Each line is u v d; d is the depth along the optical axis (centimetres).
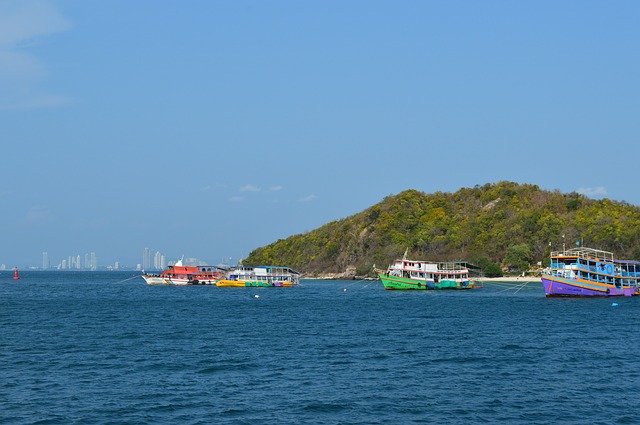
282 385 5894
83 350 7888
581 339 8812
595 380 6088
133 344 8400
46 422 4769
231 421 4800
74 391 5662
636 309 13738
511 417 4897
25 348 8062
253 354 7544
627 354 7506
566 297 16888
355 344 8375
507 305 15250
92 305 16475
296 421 4806
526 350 7831
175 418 4869
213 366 6769
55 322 11550
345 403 5275
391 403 5278
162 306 15988
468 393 5603
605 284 16812
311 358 7269
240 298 19512
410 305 15688
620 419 4834
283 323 11225
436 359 7206
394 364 6912
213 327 10550
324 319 12012
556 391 5666
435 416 4928
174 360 7131
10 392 5625
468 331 9831
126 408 5128
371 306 15475
